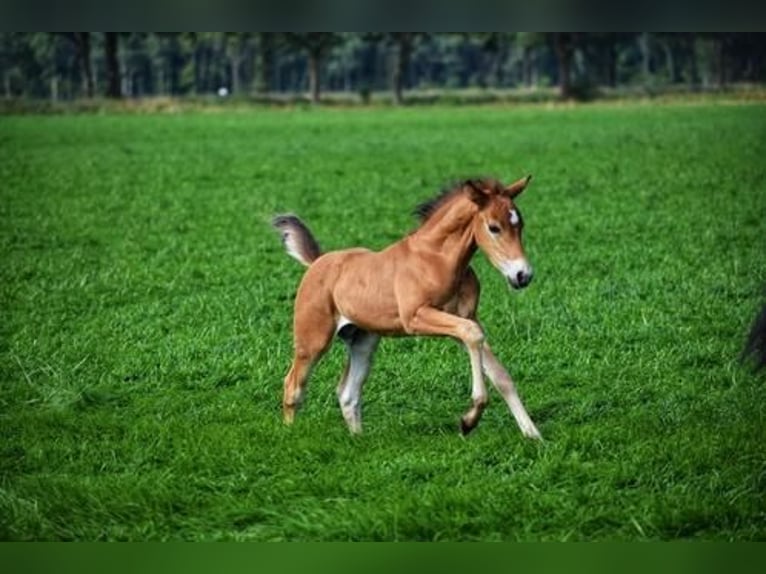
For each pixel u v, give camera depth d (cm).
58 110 8306
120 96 9719
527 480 1052
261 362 1511
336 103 9406
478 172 3862
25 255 2320
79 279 2041
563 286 1920
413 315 1156
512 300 1819
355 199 3206
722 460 1088
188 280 2038
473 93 10225
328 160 4375
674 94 9138
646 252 2228
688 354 1491
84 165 4266
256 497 1048
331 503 1033
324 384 1408
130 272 2111
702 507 978
